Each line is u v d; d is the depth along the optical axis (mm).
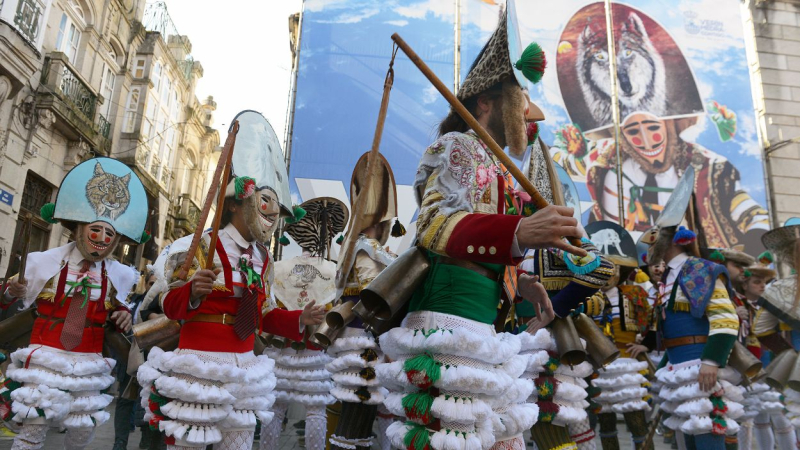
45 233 12812
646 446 3691
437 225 1708
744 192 16344
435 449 1682
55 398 3387
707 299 3359
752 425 4629
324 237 5207
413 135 13805
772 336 4051
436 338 1724
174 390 2686
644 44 17250
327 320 2295
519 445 2037
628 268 5207
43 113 12219
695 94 16984
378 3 14742
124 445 4543
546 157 2627
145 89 19375
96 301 3795
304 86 13859
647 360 5199
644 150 16391
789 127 17281
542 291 2229
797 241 3252
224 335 2926
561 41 17094
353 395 3676
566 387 2986
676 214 4277
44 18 12250
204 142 27188
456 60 14648
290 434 6219
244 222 3221
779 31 18172
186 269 2895
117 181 4090
